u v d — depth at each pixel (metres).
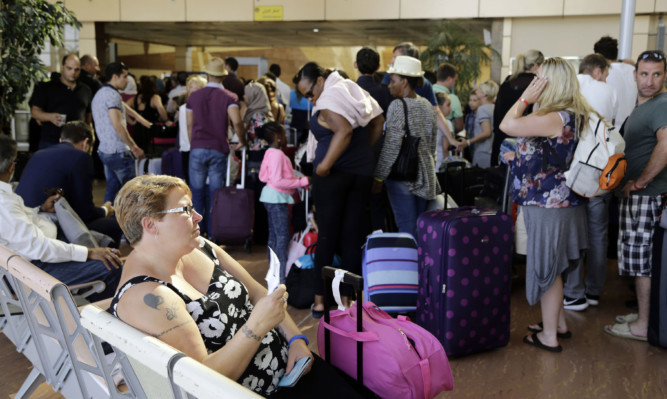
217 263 2.07
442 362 2.18
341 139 3.56
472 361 3.32
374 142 3.97
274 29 13.25
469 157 7.12
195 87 6.02
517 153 3.35
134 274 1.75
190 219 1.82
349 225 3.86
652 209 3.52
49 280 1.85
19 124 9.70
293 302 4.12
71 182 3.84
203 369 1.30
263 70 13.66
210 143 5.52
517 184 3.34
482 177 5.08
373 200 4.66
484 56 9.79
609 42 5.15
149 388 1.57
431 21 10.77
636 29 9.37
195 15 11.26
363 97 3.69
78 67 6.23
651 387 3.02
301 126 8.41
